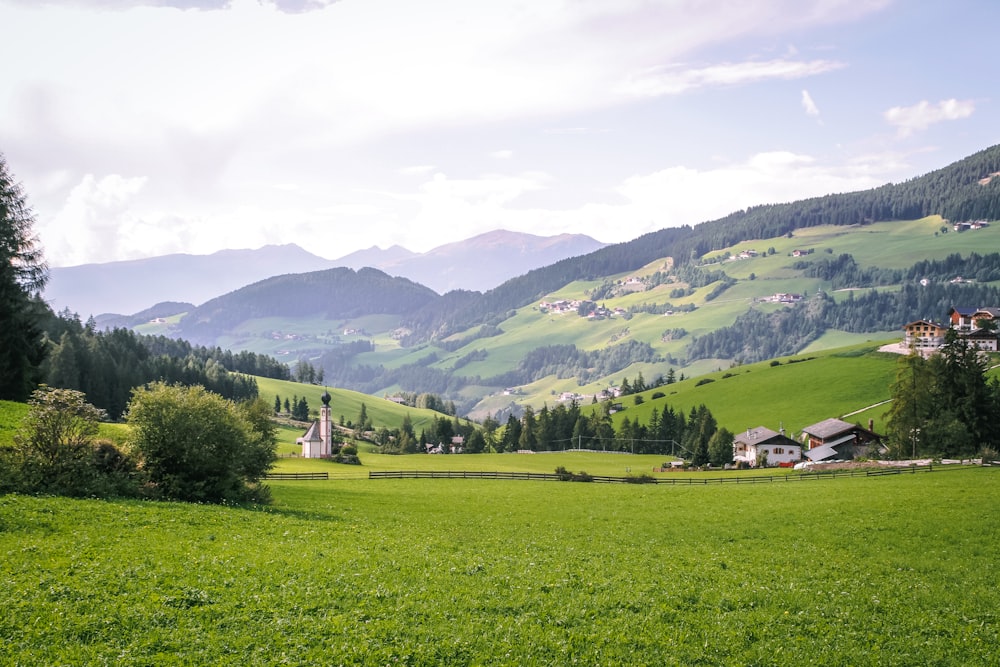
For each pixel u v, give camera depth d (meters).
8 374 81.81
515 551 44.38
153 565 31.16
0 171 80.94
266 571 31.92
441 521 58.50
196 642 23.28
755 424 186.25
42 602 25.03
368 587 31.00
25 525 36.16
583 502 75.88
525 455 183.62
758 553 47.72
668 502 75.69
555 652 25.36
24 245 84.31
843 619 31.30
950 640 29.09
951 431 113.06
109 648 22.19
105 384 177.62
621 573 38.12
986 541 51.00
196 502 51.75
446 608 29.02
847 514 62.19
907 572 42.56
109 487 48.16
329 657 23.09
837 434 139.88
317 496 73.38
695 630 28.88
